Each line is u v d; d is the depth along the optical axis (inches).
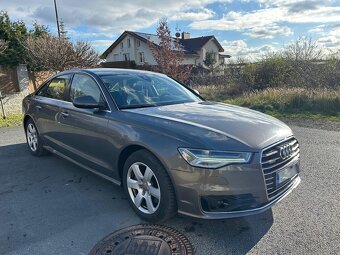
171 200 115.4
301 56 582.6
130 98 151.1
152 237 114.2
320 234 114.3
